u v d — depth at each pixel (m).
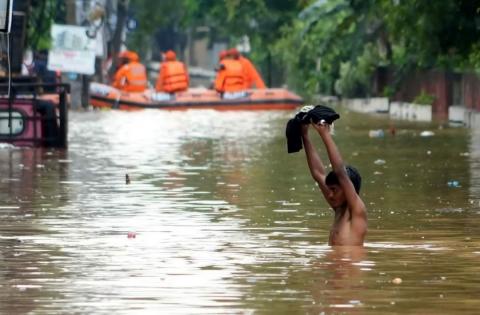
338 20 97.81
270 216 30.45
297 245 25.61
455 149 52.91
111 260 23.84
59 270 22.73
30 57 85.06
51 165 45.84
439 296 20.20
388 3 68.06
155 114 91.94
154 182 39.16
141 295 20.34
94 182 39.22
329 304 19.58
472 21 64.88
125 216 30.56
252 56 138.38
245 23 130.00
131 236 26.91
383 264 23.16
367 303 19.66
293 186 37.69
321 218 30.02
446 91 84.19
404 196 34.66
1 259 23.98
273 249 25.09
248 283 21.34
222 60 101.00
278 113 94.31
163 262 23.58
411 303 19.67
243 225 28.83
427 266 22.94
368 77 101.12
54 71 92.94
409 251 24.64
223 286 21.09
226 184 38.47
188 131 69.25
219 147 55.84
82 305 19.58
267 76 143.00
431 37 65.88
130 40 162.62
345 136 62.84
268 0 128.00
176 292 20.59
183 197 34.78
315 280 21.59
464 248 25.06
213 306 19.48
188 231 27.83
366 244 25.59
